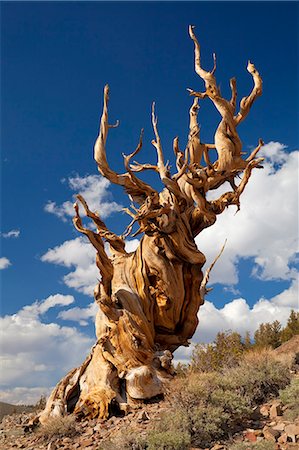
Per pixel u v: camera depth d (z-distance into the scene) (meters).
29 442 11.20
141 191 14.06
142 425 10.19
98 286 13.61
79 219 13.34
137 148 13.81
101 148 13.60
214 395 9.55
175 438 8.32
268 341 26.83
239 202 14.41
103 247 13.40
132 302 13.03
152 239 13.43
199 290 13.98
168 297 13.31
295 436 8.18
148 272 13.44
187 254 13.41
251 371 11.00
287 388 10.20
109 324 13.09
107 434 10.35
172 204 13.64
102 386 12.15
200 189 13.84
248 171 14.21
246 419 9.42
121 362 12.45
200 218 14.02
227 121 14.38
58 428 11.05
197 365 15.87
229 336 19.33
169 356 12.76
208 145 15.52
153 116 14.39
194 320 13.96
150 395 11.81
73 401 12.76
